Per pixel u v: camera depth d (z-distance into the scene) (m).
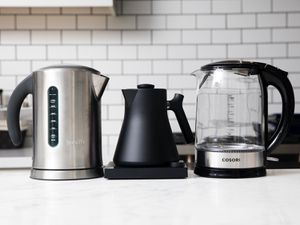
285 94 1.07
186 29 2.11
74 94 0.99
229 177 0.99
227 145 1.08
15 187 0.89
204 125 1.19
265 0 2.10
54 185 0.91
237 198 0.78
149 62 2.11
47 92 0.98
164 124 1.00
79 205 0.73
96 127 1.03
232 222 0.62
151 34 2.10
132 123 1.00
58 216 0.66
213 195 0.80
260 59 2.11
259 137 1.09
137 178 0.98
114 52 2.10
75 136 0.99
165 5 2.10
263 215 0.66
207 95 1.19
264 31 2.11
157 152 0.98
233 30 2.10
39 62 2.10
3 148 1.87
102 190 0.85
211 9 2.10
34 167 1.01
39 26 2.09
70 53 2.10
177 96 1.07
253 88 1.15
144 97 1.00
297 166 1.41
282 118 1.08
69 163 0.98
